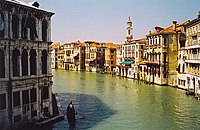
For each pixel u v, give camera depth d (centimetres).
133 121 2700
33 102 2356
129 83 6169
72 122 2508
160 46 5556
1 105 2055
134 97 4144
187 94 4281
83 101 3834
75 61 11625
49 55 2550
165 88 5128
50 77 2566
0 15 2030
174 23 5597
